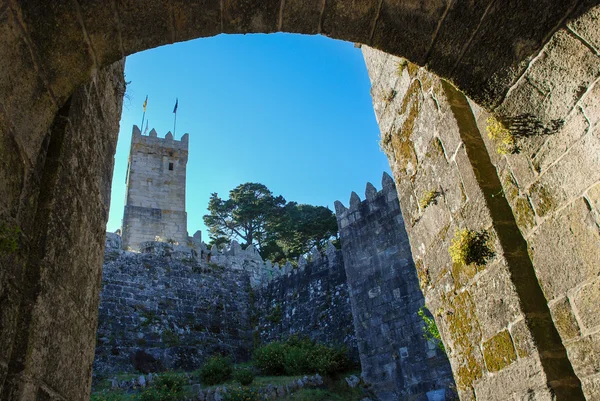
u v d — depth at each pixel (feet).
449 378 59.21
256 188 182.50
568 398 11.82
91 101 15.48
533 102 12.69
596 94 11.03
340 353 74.02
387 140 22.65
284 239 162.81
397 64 21.26
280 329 89.86
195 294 90.48
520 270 13.51
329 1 12.06
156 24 11.52
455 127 16.30
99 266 16.01
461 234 15.31
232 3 11.62
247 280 100.78
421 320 64.54
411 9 12.25
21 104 9.92
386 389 64.08
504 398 13.89
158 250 91.56
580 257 11.67
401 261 69.82
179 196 149.28
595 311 11.23
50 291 11.48
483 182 14.97
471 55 12.96
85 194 14.58
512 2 11.73
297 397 63.05
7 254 9.70
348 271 74.90
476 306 15.42
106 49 11.40
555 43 11.76
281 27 12.51
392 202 74.49
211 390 61.52
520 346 13.11
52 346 11.55
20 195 10.37
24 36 9.68
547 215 12.74
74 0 10.21
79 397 13.57
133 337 77.61
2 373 9.32
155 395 58.59
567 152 11.94
